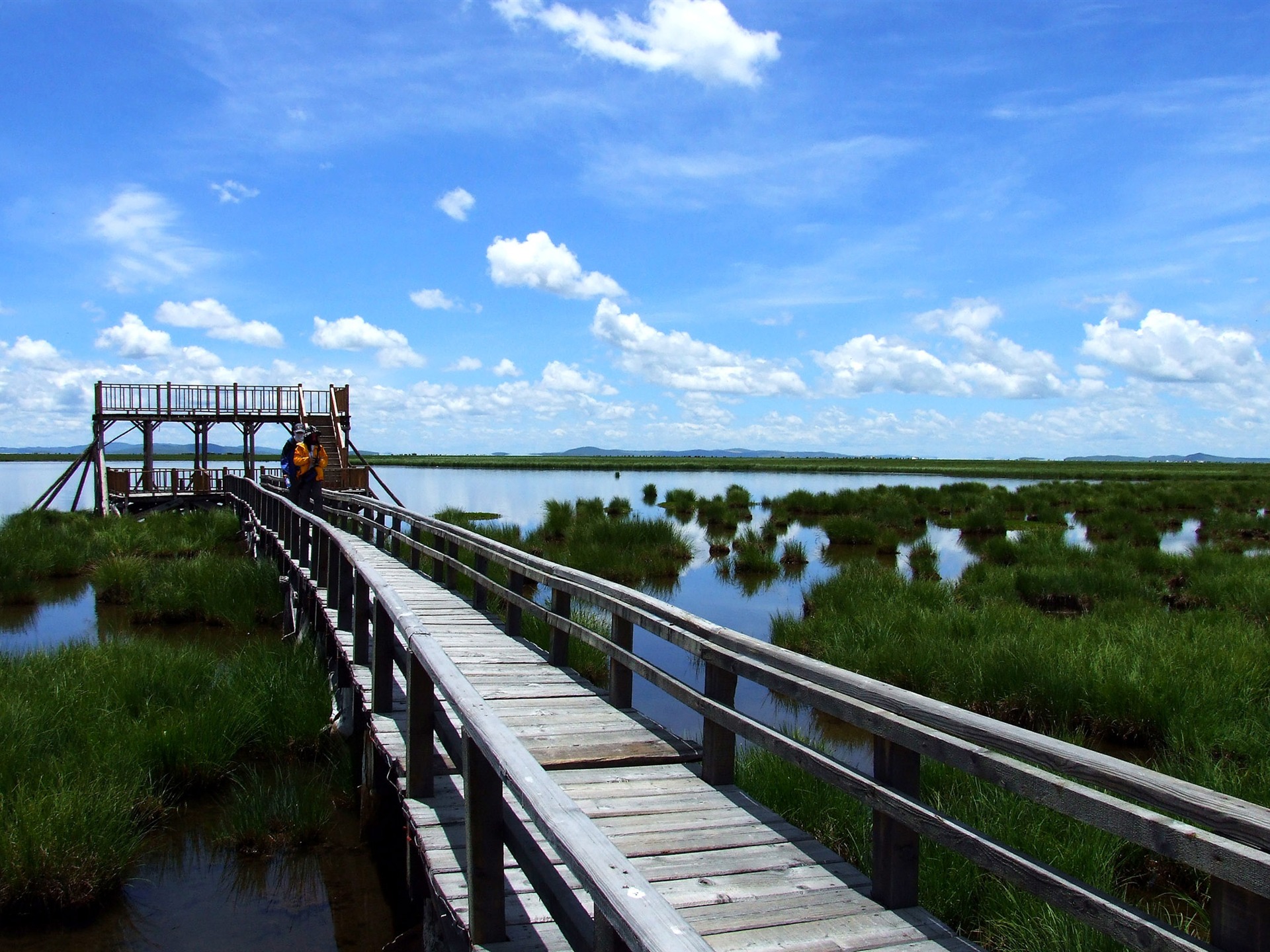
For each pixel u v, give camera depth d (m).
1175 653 8.23
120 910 4.87
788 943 3.05
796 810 5.20
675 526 24.52
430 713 4.73
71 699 7.02
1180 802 2.18
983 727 2.84
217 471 31.06
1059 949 3.67
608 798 4.46
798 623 11.04
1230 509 30.03
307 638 9.50
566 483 54.16
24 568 16.06
